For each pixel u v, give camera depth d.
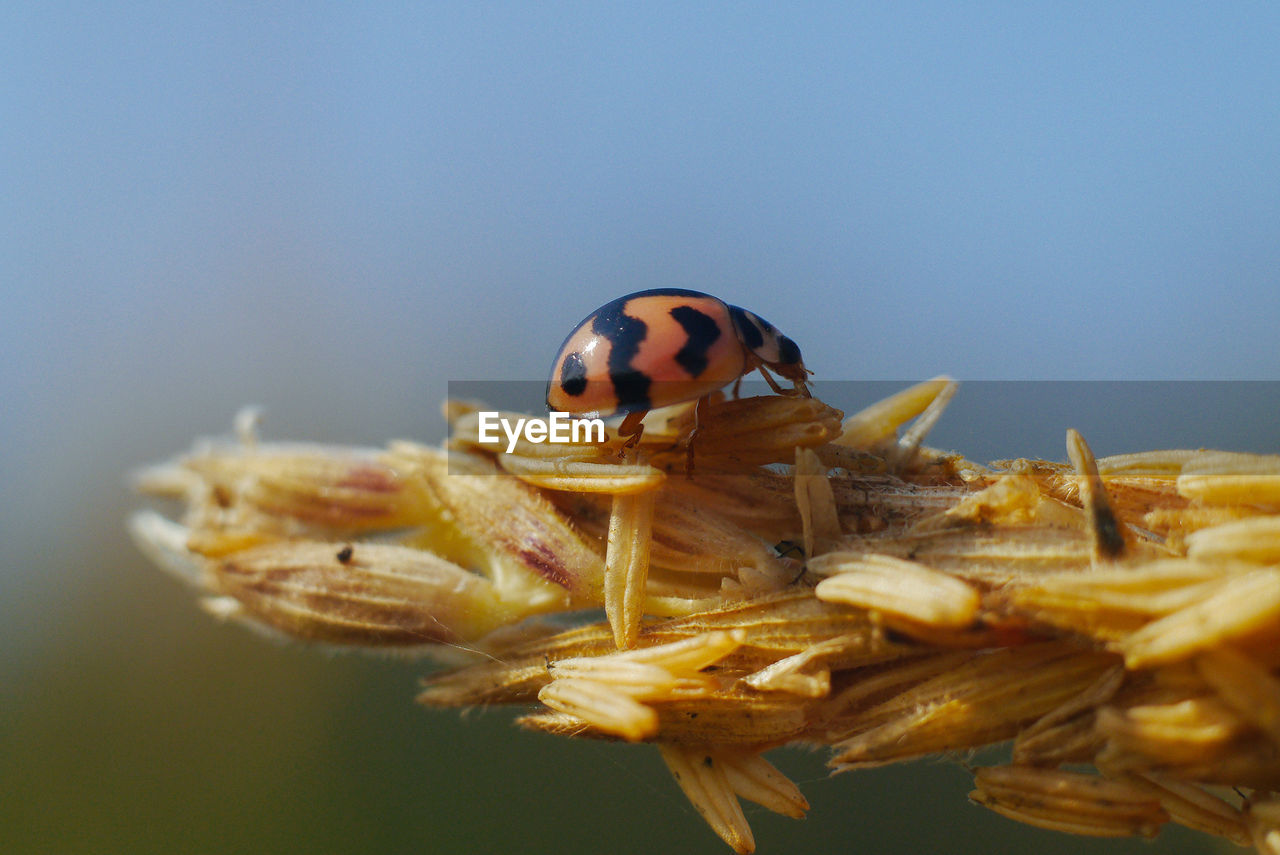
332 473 0.08
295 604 0.07
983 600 0.07
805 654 0.07
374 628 0.07
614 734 0.07
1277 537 0.07
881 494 0.07
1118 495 0.07
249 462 0.08
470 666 0.07
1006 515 0.07
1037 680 0.07
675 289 0.08
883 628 0.07
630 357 0.08
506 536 0.07
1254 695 0.07
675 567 0.07
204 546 0.08
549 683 0.07
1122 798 0.07
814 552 0.07
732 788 0.07
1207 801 0.07
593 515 0.07
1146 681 0.07
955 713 0.07
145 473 0.08
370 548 0.08
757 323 0.08
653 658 0.07
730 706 0.07
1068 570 0.07
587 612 0.08
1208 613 0.07
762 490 0.07
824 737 0.07
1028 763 0.07
